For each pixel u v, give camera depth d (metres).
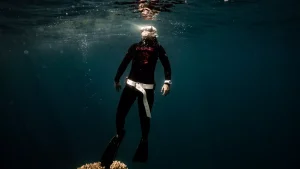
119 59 51.84
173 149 32.34
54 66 64.88
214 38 27.25
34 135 32.88
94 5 12.30
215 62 61.88
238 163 29.47
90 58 49.66
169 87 3.46
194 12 14.44
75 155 29.00
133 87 3.38
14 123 38.22
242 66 72.25
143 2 11.71
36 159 28.06
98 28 19.50
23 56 42.56
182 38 26.52
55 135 33.28
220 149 33.59
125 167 3.75
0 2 11.90
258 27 20.77
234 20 17.67
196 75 106.25
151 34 3.46
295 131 50.59
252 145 35.66
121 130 3.49
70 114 47.47
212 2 12.29
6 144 30.48
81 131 34.66
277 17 16.81
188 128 43.12
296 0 12.33
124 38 25.84
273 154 32.28
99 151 29.70
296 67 69.25
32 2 11.87
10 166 26.23
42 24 17.77
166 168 27.61
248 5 13.23
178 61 59.59
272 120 64.44
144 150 3.53
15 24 17.92
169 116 50.62
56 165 27.12
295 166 28.64
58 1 11.59
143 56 3.40
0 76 76.50
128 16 15.02
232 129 45.72
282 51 39.94
